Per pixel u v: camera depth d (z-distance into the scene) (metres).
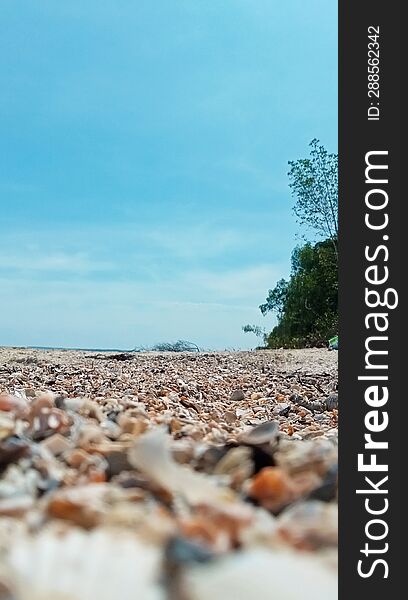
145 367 1.71
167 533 0.18
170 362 1.96
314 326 3.58
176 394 0.95
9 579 0.14
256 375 1.54
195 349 2.68
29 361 1.92
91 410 0.42
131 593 0.14
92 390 0.97
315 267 3.64
